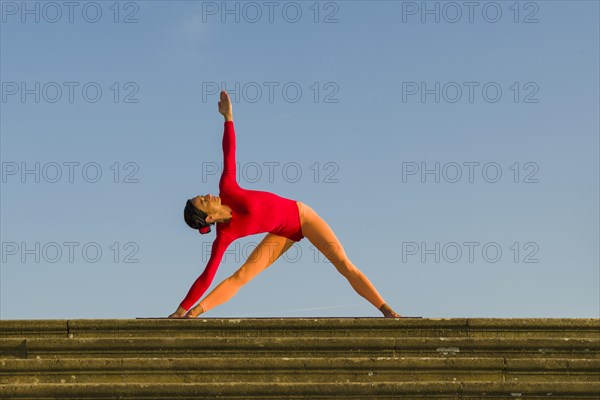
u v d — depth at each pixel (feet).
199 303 49.21
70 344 43.73
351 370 42.60
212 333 45.21
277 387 40.83
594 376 42.73
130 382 42.19
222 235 48.34
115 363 42.39
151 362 42.39
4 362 42.19
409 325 45.50
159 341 43.86
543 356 44.09
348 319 45.55
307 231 50.44
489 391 41.06
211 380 42.29
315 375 42.50
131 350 43.80
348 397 40.86
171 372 42.42
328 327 45.44
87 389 40.60
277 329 45.44
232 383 40.98
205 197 48.24
